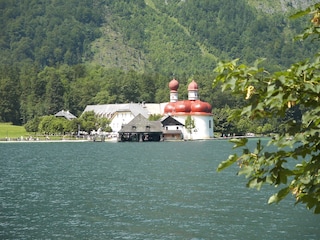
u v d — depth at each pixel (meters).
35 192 90.44
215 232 57.50
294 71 15.59
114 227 60.75
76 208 73.81
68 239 55.25
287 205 72.88
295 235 55.66
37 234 57.56
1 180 109.62
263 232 57.28
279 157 16.33
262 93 15.62
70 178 113.00
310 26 16.52
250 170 16.47
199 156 179.00
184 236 55.75
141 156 181.88
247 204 75.12
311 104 15.83
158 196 84.50
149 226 61.03
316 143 15.82
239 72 15.86
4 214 69.31
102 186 98.31
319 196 16.05
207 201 78.62
